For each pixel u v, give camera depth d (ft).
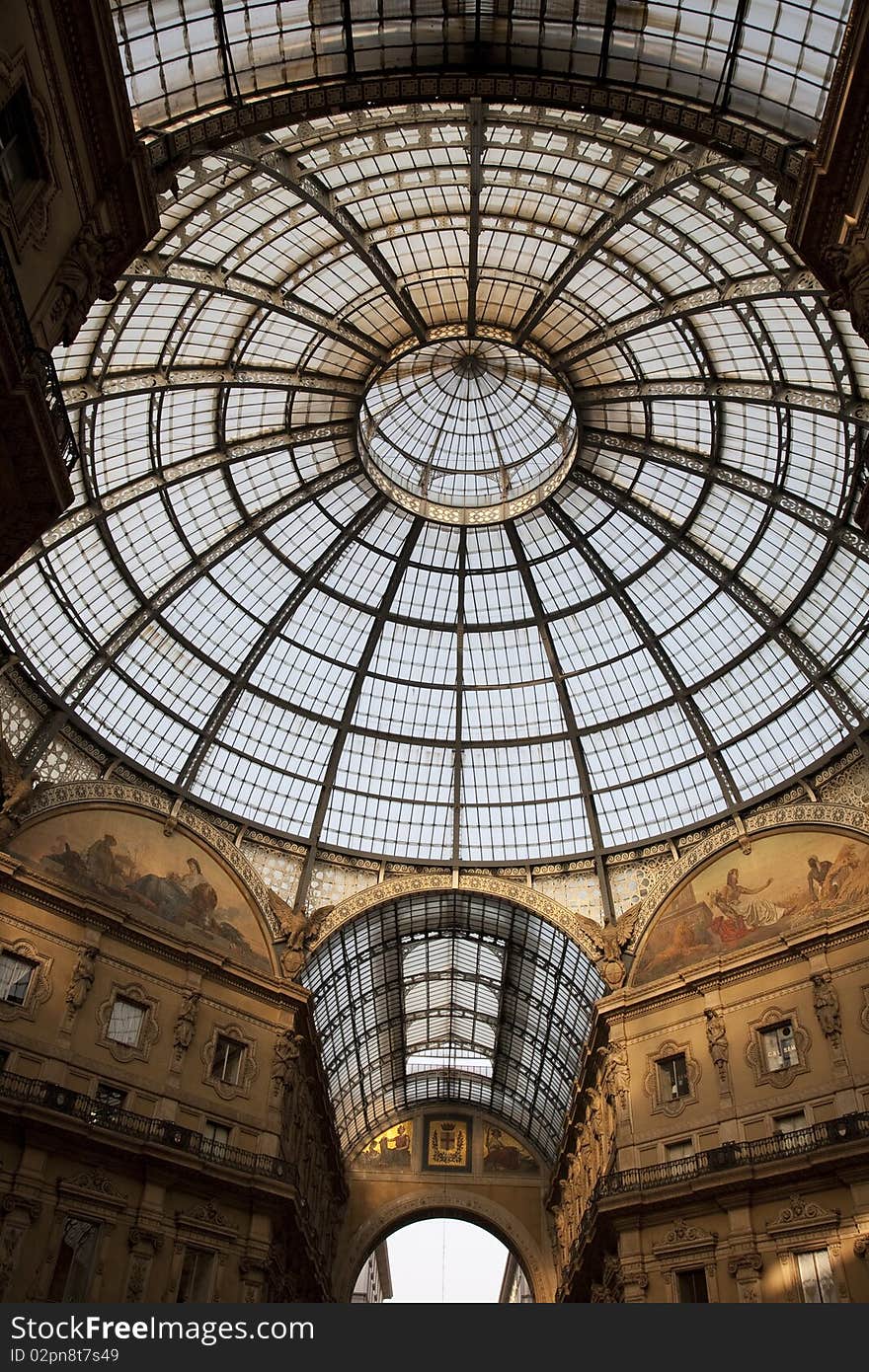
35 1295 82.12
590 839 134.62
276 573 128.06
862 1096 92.53
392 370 122.42
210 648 127.65
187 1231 94.68
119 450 104.47
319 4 62.23
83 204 55.36
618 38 62.69
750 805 120.47
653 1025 112.06
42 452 51.42
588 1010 143.74
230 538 120.57
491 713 140.67
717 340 100.94
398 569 133.59
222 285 95.81
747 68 61.31
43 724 109.40
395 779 139.44
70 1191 88.02
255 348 108.06
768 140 60.54
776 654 119.44
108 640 115.24
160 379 100.22
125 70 62.34
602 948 121.70
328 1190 159.43
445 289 109.81
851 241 55.62
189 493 114.83
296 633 132.36
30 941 98.53
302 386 111.75
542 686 138.51
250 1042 112.16
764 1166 90.99
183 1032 105.91
